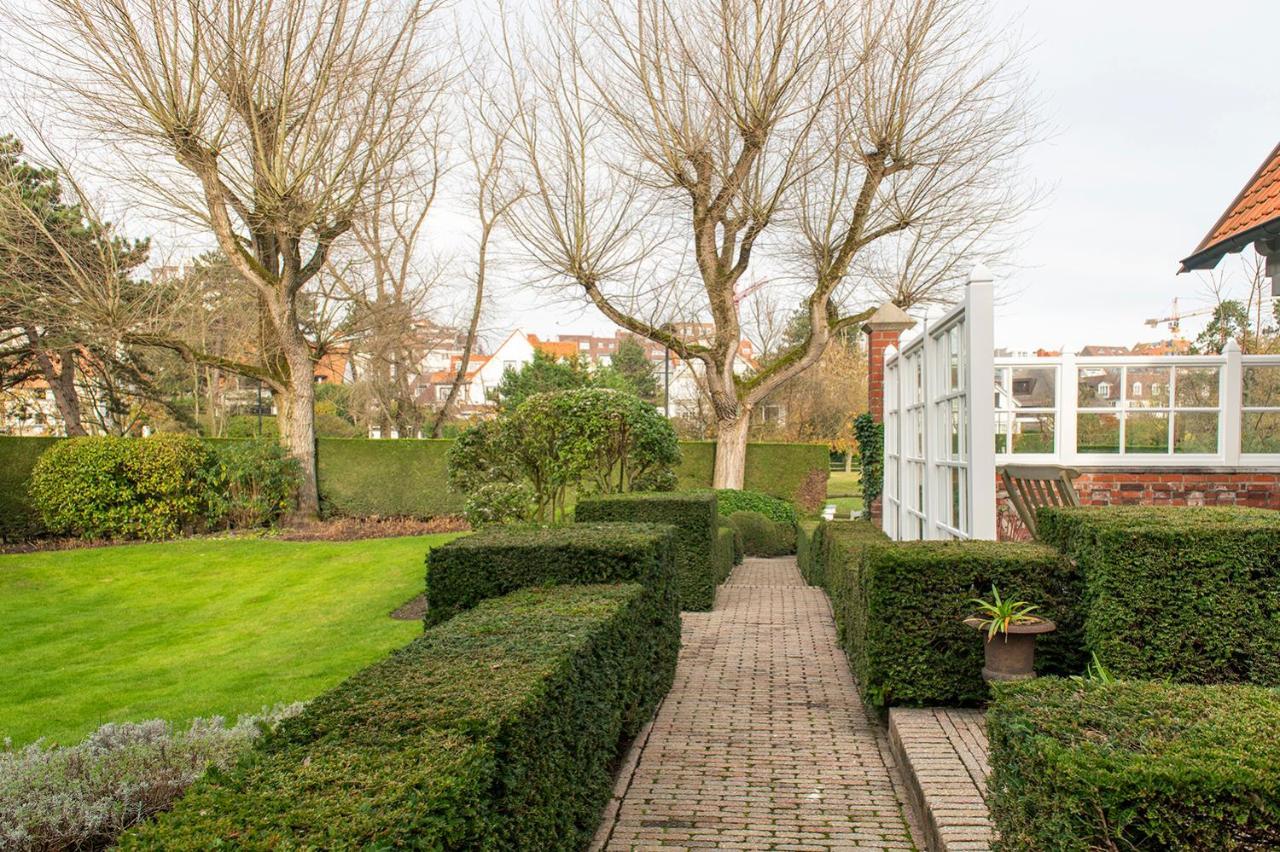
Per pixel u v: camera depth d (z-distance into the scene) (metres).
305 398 17.73
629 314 18.61
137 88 14.10
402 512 19.02
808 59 15.76
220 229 15.82
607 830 3.66
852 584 6.16
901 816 3.76
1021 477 5.99
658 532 5.92
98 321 16.48
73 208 17.94
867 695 5.17
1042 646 4.58
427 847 1.71
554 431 11.42
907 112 16.11
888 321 13.11
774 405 33.28
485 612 4.07
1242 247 6.49
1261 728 2.03
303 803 1.81
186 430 28.88
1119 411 8.84
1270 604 3.90
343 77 15.41
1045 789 1.93
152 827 1.70
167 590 11.48
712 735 5.05
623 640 4.29
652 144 16.55
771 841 3.52
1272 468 8.59
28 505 17.03
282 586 11.48
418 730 2.29
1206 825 1.74
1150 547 3.99
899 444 10.35
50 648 8.84
